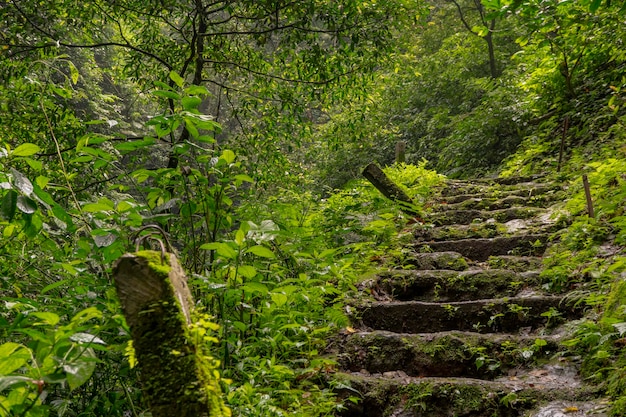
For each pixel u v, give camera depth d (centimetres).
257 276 327
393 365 333
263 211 436
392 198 603
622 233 391
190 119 270
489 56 1372
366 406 296
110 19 637
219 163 297
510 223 538
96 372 245
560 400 270
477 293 404
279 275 365
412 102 1444
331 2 601
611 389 262
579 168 671
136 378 250
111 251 250
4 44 536
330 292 353
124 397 244
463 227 541
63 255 303
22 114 498
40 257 325
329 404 280
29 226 244
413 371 329
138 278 158
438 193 697
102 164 288
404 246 505
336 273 365
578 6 512
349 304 386
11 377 154
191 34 644
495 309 365
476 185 716
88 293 246
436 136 1363
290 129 674
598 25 629
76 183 477
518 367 313
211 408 155
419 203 643
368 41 620
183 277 179
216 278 280
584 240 423
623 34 662
